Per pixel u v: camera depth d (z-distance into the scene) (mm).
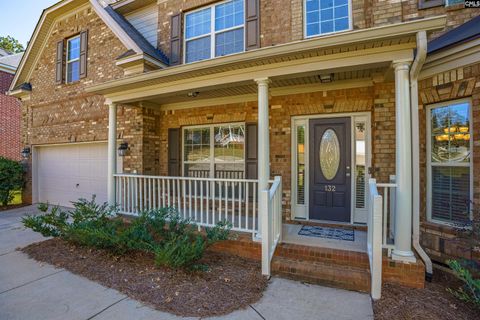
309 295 3033
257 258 3920
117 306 2818
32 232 5781
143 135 6324
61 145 8477
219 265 3752
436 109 3803
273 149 5336
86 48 7488
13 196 9164
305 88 5047
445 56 3438
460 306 2742
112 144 5574
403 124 3234
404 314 2625
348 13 5035
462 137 3494
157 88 4902
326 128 5094
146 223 4227
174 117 6551
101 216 4758
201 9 6523
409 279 3139
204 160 6348
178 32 6605
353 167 4902
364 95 4727
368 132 4793
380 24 4477
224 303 2852
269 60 3734
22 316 2656
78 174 8109
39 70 8734
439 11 4227
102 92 5418
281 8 5473
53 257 4160
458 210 3545
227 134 6121
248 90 5289
